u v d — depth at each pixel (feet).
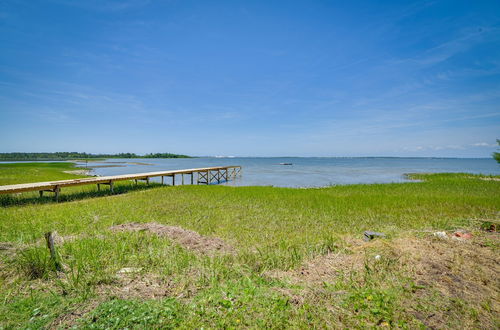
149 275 12.96
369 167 217.97
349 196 45.83
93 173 122.62
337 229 25.03
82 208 32.30
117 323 8.71
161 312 9.47
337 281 12.24
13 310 9.42
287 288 11.54
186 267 14.03
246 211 32.94
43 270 12.49
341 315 9.37
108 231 21.31
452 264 13.51
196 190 53.93
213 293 11.01
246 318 9.18
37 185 36.91
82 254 14.96
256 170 172.14
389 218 28.96
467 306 9.86
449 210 32.07
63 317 9.16
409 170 171.42
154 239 19.07
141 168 174.40
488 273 12.50
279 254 16.74
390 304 9.97
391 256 15.16
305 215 30.81
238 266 14.23
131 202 38.22
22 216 26.89
